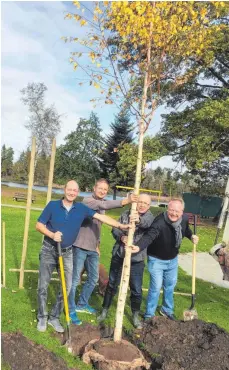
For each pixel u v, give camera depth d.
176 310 6.77
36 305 5.98
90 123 49.53
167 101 23.53
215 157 20.73
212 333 4.83
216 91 24.84
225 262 6.77
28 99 52.00
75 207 4.92
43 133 52.34
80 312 5.92
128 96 5.15
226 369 4.30
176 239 5.66
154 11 4.67
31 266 8.34
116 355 4.47
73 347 4.78
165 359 4.49
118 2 4.62
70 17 5.01
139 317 6.09
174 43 5.03
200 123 21.50
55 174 50.75
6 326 4.88
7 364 3.79
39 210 21.69
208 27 5.45
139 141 4.91
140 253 5.52
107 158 41.44
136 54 5.08
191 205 30.97
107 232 15.38
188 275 10.09
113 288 5.70
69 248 4.96
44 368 3.90
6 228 12.77
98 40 5.07
